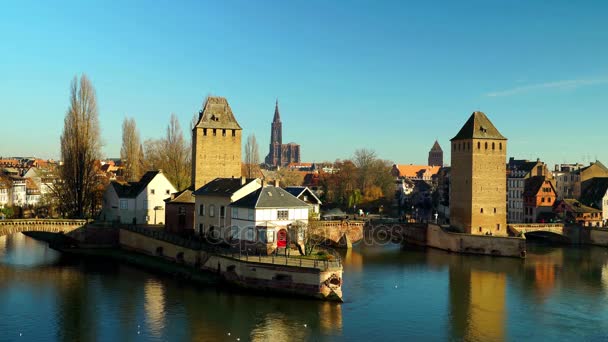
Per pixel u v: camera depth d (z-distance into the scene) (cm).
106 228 9806
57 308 5988
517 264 9231
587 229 11944
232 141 10950
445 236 10794
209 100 11019
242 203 7688
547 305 6519
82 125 10525
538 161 15262
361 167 17538
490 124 11394
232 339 5066
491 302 6619
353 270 8462
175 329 5316
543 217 13925
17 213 12625
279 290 6456
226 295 6500
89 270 7956
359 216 14900
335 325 5522
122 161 14338
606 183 13812
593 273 8462
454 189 11669
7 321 5541
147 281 7225
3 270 7938
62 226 9538
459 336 5334
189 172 14175
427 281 7725
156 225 10550
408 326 5600
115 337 5097
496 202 11275
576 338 5353
